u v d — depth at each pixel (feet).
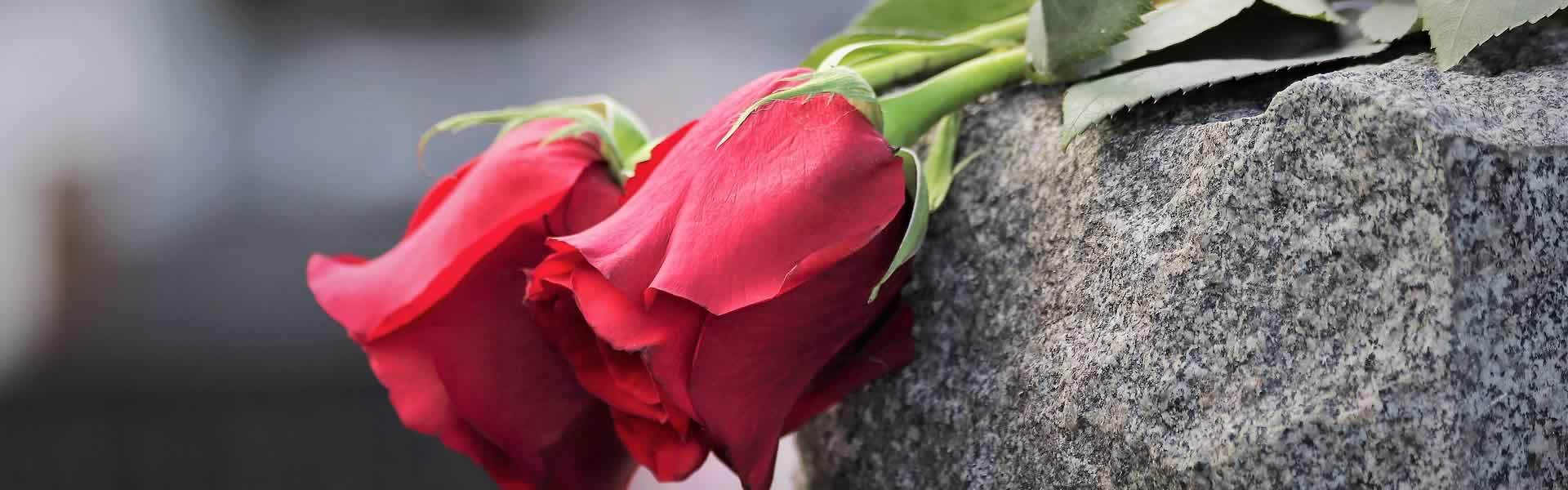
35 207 5.29
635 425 1.34
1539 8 1.23
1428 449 1.17
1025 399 1.33
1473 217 1.17
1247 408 1.22
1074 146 1.34
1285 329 1.22
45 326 4.79
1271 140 1.23
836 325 1.30
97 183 5.51
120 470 3.61
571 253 1.27
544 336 1.33
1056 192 1.35
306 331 4.72
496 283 1.38
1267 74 1.35
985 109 1.43
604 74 6.59
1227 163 1.25
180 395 4.16
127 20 6.07
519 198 1.36
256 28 6.57
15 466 3.66
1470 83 1.23
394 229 5.61
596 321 1.24
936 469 1.39
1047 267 1.34
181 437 3.81
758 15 6.74
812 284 1.28
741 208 1.25
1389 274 1.19
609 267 1.24
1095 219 1.31
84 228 5.36
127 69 6.00
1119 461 1.26
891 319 1.39
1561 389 1.18
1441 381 1.17
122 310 4.87
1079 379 1.29
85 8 5.92
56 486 3.59
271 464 3.65
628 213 1.29
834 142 1.27
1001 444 1.34
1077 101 1.33
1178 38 1.35
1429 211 1.17
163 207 5.79
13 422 3.94
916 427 1.40
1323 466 1.19
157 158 5.90
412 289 1.37
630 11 6.75
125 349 4.58
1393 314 1.18
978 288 1.39
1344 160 1.20
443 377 1.38
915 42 1.42
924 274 1.42
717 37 6.70
